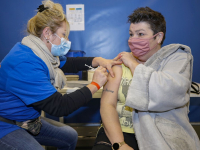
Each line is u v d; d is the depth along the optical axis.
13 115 0.90
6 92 0.88
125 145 0.85
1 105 0.88
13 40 2.04
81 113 2.25
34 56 0.88
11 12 1.97
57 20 0.95
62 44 1.00
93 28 2.02
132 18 0.96
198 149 0.86
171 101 0.78
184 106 0.92
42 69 0.88
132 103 0.80
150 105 0.78
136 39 0.96
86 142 1.93
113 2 1.96
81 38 2.04
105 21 2.00
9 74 0.83
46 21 0.93
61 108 0.86
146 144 0.81
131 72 0.96
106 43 2.05
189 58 0.86
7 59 0.85
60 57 1.37
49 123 1.18
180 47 0.92
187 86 0.81
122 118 0.99
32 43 0.92
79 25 2.02
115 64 1.06
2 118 0.89
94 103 2.24
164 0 1.94
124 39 2.04
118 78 1.01
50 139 1.14
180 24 1.99
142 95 0.80
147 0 1.95
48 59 0.95
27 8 1.97
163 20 0.96
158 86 0.76
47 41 0.98
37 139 1.11
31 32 0.96
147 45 0.95
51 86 0.88
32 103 0.85
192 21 1.98
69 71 1.44
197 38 2.02
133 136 0.97
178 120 0.87
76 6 1.97
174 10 1.96
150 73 0.80
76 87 1.54
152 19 0.92
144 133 0.83
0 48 2.05
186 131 0.87
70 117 2.24
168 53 0.90
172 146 0.78
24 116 0.94
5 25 2.00
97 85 0.99
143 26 0.93
